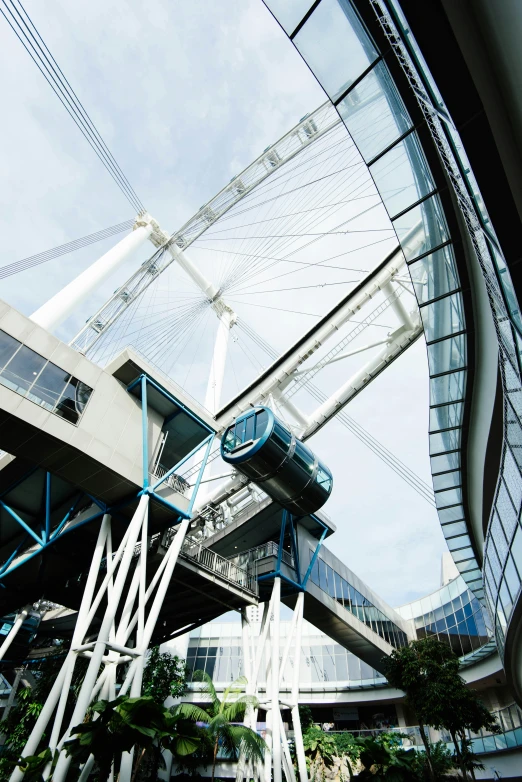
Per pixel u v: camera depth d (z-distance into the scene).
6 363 16.86
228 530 30.08
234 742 18.73
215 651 44.78
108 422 19.30
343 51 8.90
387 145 10.28
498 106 6.22
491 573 18.78
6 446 17.55
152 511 20.27
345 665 44.22
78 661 24.02
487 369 13.38
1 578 22.58
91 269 31.92
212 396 40.44
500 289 7.77
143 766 22.22
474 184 6.85
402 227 11.78
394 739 28.94
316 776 27.45
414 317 31.42
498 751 27.91
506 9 5.54
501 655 20.30
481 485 17.97
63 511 23.84
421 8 5.99
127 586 24.38
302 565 29.30
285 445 23.80
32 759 11.91
